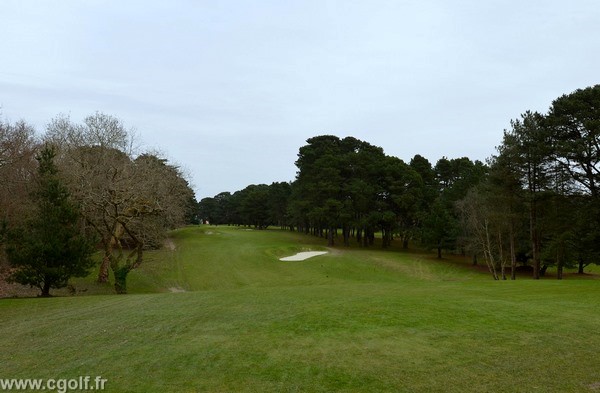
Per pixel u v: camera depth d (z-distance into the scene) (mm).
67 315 14000
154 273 40156
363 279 42406
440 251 58219
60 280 21484
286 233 78625
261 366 7934
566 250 39250
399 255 57188
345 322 11656
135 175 31406
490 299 15875
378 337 10016
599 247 32469
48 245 20672
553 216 33062
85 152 33625
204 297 17469
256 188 112188
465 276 48062
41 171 23250
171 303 15977
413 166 76125
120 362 8336
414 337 10008
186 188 40219
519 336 10062
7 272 27500
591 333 10320
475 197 43906
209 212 135125
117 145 36094
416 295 17141
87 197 28156
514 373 7422
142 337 10391
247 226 108312
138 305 15703
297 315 12703
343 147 72938
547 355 8477
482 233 44188
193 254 50594
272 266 45344
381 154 71812
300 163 69062
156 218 40938
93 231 35000
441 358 8352
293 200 75125
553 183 32844
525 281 24531
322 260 48469
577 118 30125
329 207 60594
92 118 40688
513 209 36000
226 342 9703
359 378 7242
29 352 9422
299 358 8406
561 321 11727
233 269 43438
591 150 29562
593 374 7312
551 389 6645
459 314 12727
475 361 8141
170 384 7055
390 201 65625
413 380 7117
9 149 32312
